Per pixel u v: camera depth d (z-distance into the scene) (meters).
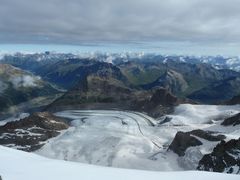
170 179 40.44
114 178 39.06
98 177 38.97
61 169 41.31
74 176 38.47
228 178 41.75
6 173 37.59
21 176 36.81
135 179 39.44
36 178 36.59
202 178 41.25
